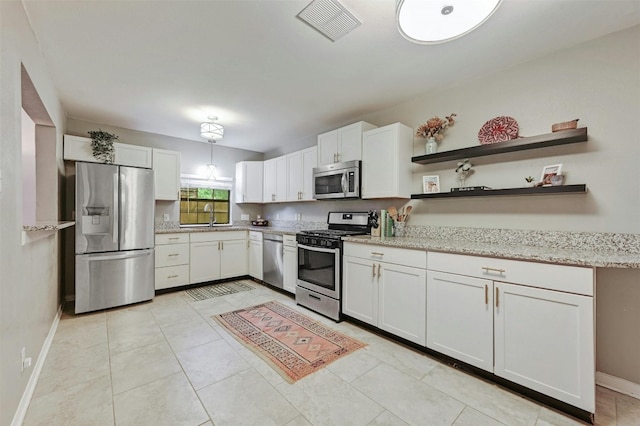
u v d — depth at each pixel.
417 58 2.21
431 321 2.15
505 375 1.78
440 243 2.34
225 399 1.69
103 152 3.44
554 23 1.79
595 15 1.71
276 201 4.66
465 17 1.38
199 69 2.39
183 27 1.85
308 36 1.94
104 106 3.21
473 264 1.93
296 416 1.55
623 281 1.83
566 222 2.04
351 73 2.46
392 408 1.62
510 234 2.29
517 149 2.19
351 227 3.53
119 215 3.27
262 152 5.53
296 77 2.54
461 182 2.61
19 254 1.53
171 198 4.09
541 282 1.65
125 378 1.88
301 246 3.35
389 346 2.36
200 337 2.50
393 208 3.03
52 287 2.60
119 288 3.24
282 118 3.63
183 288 4.04
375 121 3.41
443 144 2.76
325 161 3.61
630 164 1.82
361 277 2.69
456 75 2.49
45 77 2.27
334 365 2.06
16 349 1.47
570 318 1.55
